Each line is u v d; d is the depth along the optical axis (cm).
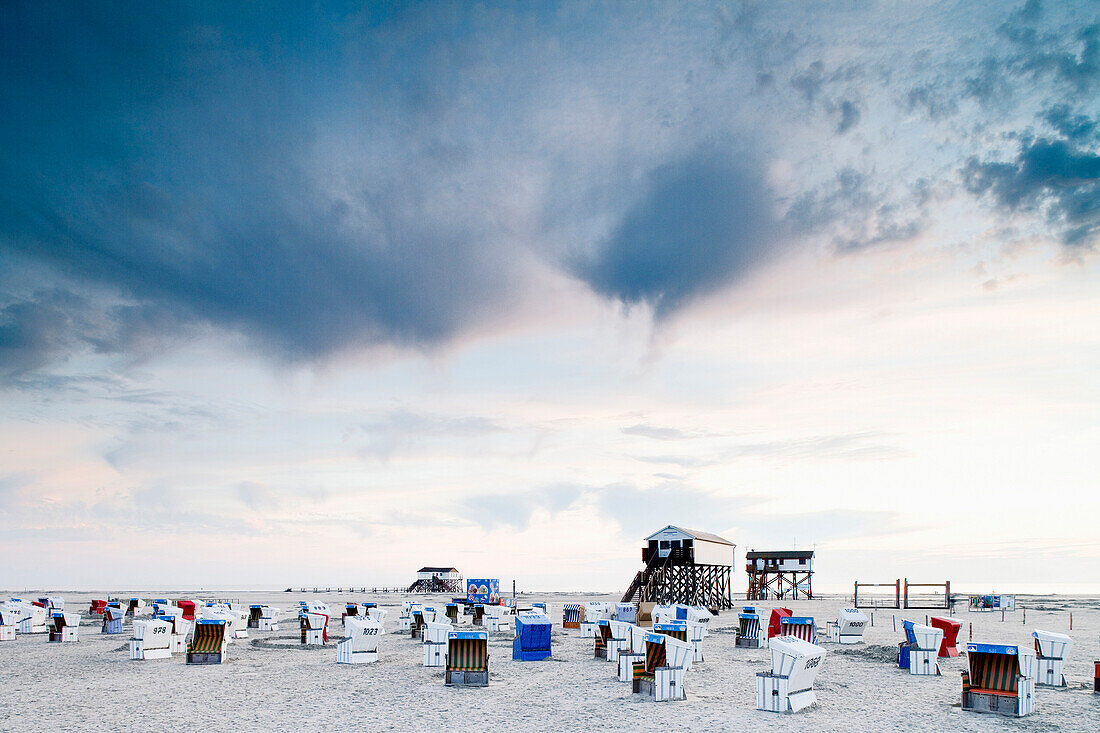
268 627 4606
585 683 2519
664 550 7188
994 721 1864
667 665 2253
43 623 4719
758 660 3222
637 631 2652
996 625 5675
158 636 3228
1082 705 2064
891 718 1905
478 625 4947
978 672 2033
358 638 3033
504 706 2091
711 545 7444
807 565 9712
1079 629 5172
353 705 2105
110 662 3103
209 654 3034
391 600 11319
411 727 1819
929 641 2708
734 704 2120
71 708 2069
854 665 2998
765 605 8462
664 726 1823
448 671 2492
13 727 1830
